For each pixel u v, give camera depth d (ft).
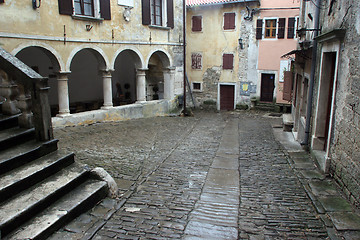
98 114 41.34
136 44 46.70
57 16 35.42
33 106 16.49
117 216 15.17
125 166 23.35
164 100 54.54
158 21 51.72
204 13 69.87
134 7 45.55
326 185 20.17
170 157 26.63
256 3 64.08
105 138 32.81
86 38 39.14
